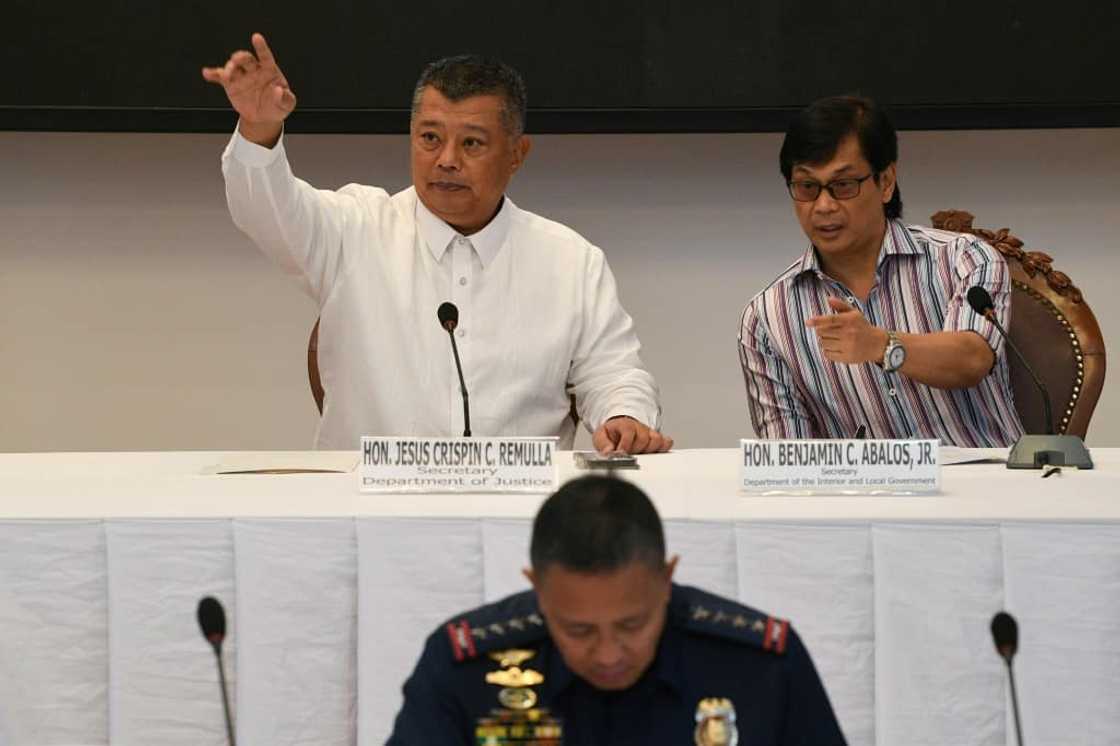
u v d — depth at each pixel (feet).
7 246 51.52
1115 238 50.98
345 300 35.63
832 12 48.01
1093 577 22.16
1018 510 22.86
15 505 23.67
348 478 27.35
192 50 48.08
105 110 48.24
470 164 34.60
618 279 51.85
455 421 35.68
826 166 34.35
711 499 24.32
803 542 22.57
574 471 28.58
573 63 48.24
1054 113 48.14
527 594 17.24
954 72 48.03
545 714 16.40
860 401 35.96
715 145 51.26
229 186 33.45
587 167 51.44
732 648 16.52
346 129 48.42
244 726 22.94
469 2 48.03
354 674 23.02
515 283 36.35
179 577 22.88
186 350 51.98
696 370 52.06
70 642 22.97
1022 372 36.94
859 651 22.57
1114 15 47.75
